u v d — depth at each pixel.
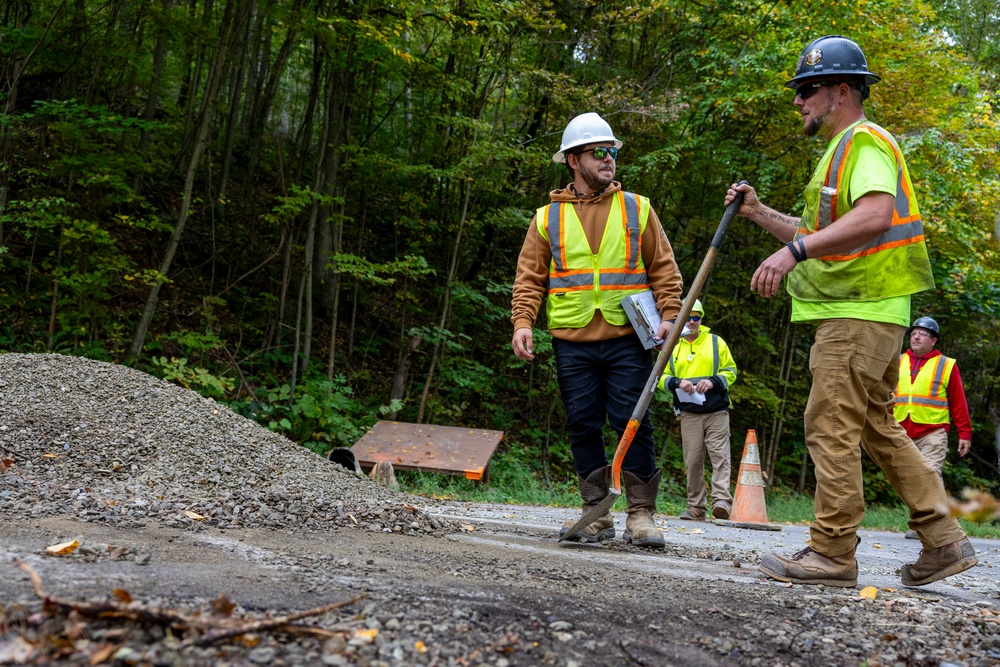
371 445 9.93
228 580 2.25
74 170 9.77
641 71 14.62
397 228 14.60
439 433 10.27
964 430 7.78
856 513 3.11
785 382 15.58
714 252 3.66
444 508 6.65
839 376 3.06
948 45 13.79
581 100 12.74
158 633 1.67
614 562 3.46
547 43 13.49
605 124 4.21
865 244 2.99
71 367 4.89
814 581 3.12
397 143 13.48
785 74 12.45
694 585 2.93
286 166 15.58
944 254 13.97
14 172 10.65
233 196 14.22
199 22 10.68
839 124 3.21
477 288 14.98
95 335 10.55
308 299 11.13
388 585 2.40
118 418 4.45
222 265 12.95
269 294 12.00
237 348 11.17
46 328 10.45
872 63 13.02
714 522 7.70
